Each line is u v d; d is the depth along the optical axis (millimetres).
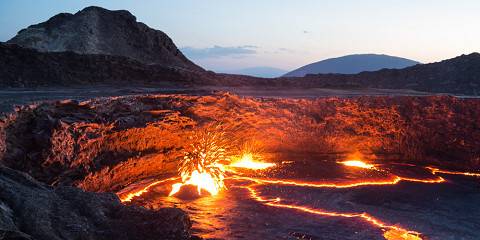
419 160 26781
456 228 15367
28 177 9852
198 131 21203
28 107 15664
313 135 26031
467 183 22203
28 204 8578
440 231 14984
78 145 16297
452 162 26188
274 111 25938
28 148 15195
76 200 9719
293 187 19438
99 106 18281
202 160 18578
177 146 21000
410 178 22547
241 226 14172
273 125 25312
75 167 16109
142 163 19141
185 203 16344
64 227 8586
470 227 15531
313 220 15250
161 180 19047
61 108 17328
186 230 10031
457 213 17125
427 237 14359
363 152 26578
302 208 16547
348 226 14844
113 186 17641
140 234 9250
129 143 18844
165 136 20375
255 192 18328
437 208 17656
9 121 14586
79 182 15891
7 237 7215
